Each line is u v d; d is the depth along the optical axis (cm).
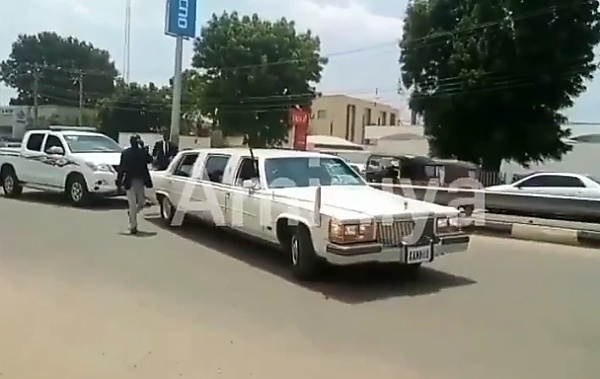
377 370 479
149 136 5597
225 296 687
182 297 677
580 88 2878
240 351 514
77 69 8719
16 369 465
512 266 885
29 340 529
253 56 5384
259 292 707
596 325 602
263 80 5347
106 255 893
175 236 1068
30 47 8894
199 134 6581
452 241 758
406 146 4738
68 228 1124
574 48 2797
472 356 513
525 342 550
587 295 718
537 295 715
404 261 727
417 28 3222
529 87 2852
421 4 3234
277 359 498
